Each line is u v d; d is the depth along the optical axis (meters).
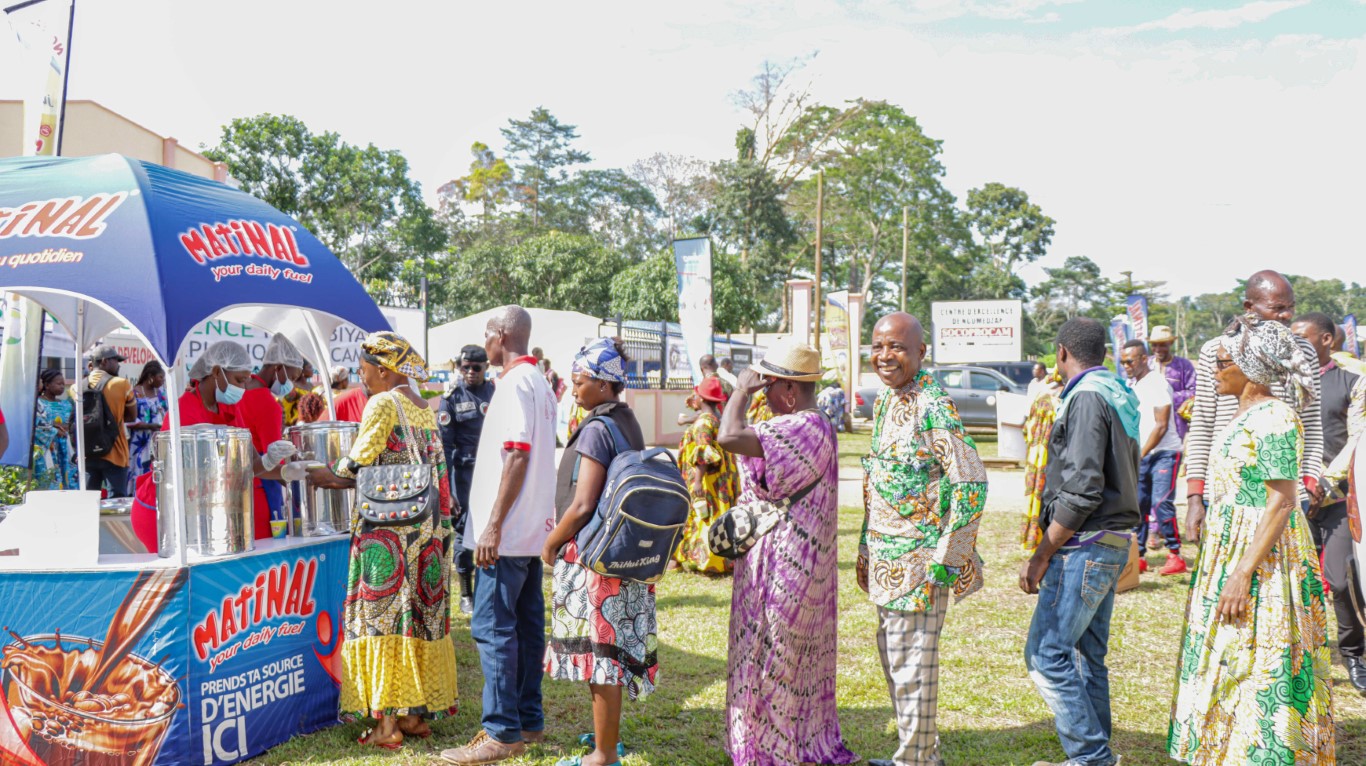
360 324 4.89
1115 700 5.07
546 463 4.29
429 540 4.45
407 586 4.36
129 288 3.95
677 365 23.58
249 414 4.79
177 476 3.97
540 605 4.47
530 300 43.66
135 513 4.45
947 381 25.47
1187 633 3.80
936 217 62.31
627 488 3.67
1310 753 3.55
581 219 68.81
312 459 4.69
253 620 4.25
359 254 45.06
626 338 21.91
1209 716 3.67
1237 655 3.60
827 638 4.08
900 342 3.70
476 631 4.28
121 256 4.03
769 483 3.86
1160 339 8.89
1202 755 3.68
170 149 17.75
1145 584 7.79
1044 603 3.91
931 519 3.70
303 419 6.52
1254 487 3.60
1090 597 3.81
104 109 16.14
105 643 3.91
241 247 4.49
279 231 4.84
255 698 4.25
